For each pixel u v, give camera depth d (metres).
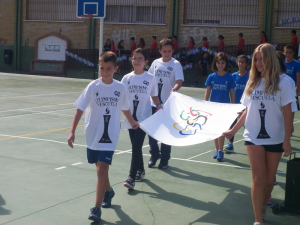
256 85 3.78
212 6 23.06
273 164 3.80
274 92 3.65
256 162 3.73
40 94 15.23
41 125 9.02
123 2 25.11
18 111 10.90
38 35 27.47
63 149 6.82
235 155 6.86
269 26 21.64
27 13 27.62
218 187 5.12
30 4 27.53
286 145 3.60
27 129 8.48
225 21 22.84
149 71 6.18
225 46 22.50
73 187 4.93
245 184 5.26
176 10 23.67
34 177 5.27
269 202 4.54
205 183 5.27
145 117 5.21
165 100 5.97
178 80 5.84
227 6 22.70
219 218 4.11
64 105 12.45
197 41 23.45
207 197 4.74
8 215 4.01
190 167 6.03
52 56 27.30
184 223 3.96
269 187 3.95
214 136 4.50
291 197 4.27
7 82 20.05
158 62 6.04
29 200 4.45
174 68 5.91
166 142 4.55
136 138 4.96
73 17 26.66
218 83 6.46
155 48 22.58
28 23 27.64
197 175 5.62
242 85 6.77
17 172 5.46
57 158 6.24
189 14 23.64
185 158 6.57
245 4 22.28
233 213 4.26
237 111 4.93
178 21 23.78
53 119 9.88
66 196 4.61
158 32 24.36
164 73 5.93
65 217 4.02
